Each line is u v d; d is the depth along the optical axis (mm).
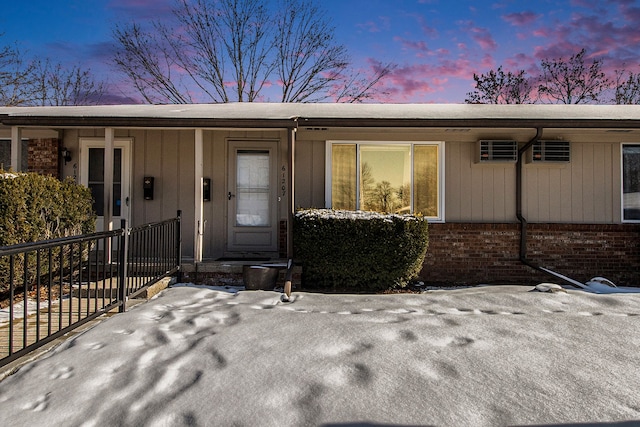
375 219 6824
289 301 5773
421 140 8188
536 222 8164
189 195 8352
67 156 8250
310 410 2719
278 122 7016
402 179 8227
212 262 7324
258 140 8391
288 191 7094
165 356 3578
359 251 6820
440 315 4953
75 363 3408
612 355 3645
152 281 5848
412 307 5477
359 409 2729
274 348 3732
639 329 4328
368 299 5953
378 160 8250
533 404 2812
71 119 6938
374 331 4195
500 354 3631
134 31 21812
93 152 8336
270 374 3213
